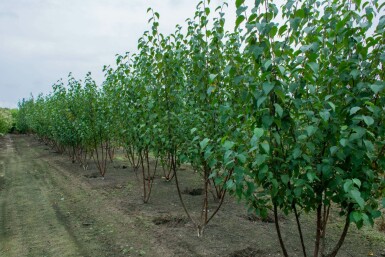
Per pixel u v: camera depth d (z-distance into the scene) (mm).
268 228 5258
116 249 4562
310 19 2916
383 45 2611
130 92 6434
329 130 2615
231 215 5941
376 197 2895
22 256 4426
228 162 2619
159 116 5273
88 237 5062
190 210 6301
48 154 16828
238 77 2760
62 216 6184
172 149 5293
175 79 5047
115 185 8672
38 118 19312
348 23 2631
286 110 2516
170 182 8828
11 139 29625
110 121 9117
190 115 5340
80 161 12148
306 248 4477
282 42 2574
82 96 10352
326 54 2732
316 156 2756
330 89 2709
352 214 2359
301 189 2506
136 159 12977
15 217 6160
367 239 4805
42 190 8414
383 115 2562
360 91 2594
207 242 4656
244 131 3344
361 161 2434
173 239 4801
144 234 5086
